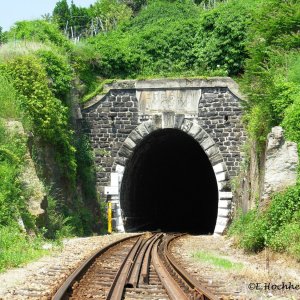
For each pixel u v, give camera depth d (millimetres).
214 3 41062
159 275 11203
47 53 25578
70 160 24859
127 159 27672
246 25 28797
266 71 20359
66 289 8969
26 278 10758
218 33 29734
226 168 26969
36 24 30094
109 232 27344
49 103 23625
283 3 22562
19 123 20812
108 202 27625
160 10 38094
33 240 17156
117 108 27781
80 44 30031
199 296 8719
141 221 34656
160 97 27578
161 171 37812
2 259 12945
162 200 41000
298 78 19078
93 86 29016
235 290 9875
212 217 37844
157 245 18672
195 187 41281
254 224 16547
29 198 19391
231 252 17359
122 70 30219
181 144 34969
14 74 23500
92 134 27859
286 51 21453
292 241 14242
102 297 8766
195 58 30547
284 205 15555
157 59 30781
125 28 37281
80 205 25828
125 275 10977
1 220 16719
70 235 22438
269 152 16609
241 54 29031
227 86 26969
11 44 26109
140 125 27688
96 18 48312
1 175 18219
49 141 23594
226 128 27000
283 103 18219
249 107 24484
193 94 27328
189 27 31312
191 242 21562
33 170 20234
